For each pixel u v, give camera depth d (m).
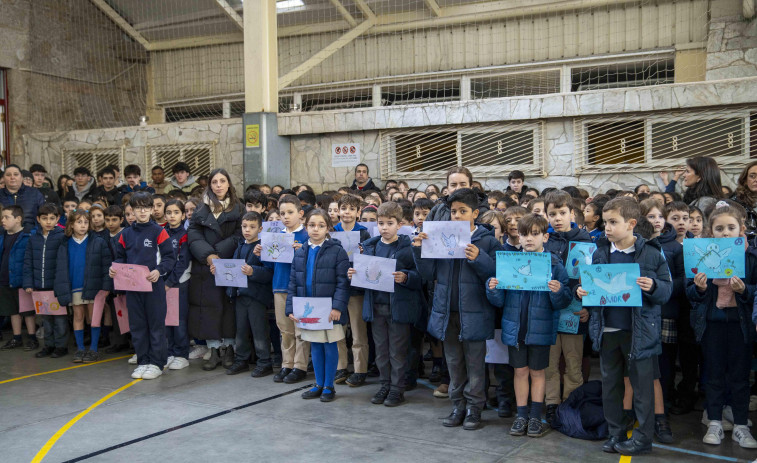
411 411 5.37
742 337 4.50
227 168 12.63
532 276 4.59
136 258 6.53
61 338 7.57
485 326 4.86
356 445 4.57
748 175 5.84
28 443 4.71
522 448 4.48
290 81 12.70
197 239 6.75
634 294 4.20
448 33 14.02
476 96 14.15
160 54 16.72
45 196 10.20
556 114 10.11
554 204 5.11
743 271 4.37
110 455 4.45
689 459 4.25
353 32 13.79
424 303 5.90
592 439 4.62
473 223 5.11
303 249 5.84
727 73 11.21
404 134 11.28
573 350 5.14
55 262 7.47
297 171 12.11
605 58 12.97
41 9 14.84
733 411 4.57
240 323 6.59
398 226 5.62
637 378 4.29
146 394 5.93
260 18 11.76
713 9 11.98
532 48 13.52
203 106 16.34
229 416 5.26
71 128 15.44
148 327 6.66
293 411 5.38
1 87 14.45
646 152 9.79
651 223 4.82
